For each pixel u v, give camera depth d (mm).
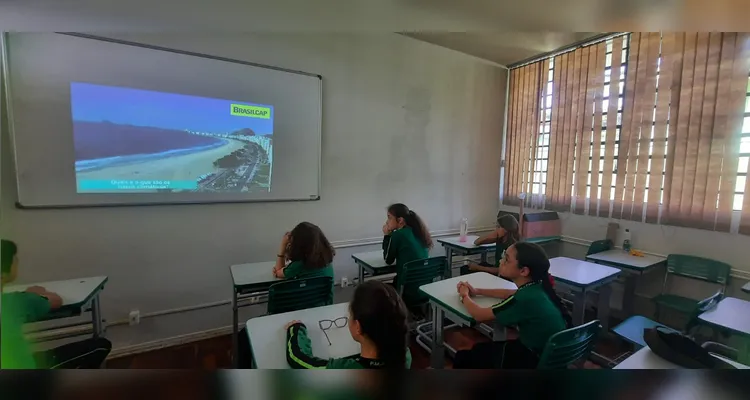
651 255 2926
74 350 1571
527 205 4047
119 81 2184
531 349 1533
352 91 3162
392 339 993
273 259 2855
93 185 2158
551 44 3482
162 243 2418
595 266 2635
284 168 2850
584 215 3443
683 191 2717
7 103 1881
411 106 3543
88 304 1885
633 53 2977
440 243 3621
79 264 2154
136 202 2301
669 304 2598
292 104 2836
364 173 3299
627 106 3043
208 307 2617
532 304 1542
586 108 3373
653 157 2887
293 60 2822
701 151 2611
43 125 1995
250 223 2744
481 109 4094
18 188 1946
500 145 4328
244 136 2645
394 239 2570
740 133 2432
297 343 1242
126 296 2324
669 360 1225
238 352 2070
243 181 2674
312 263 2037
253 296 2736
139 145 2273
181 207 2463
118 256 2277
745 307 1858
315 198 3027
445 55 3736
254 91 2658
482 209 4242
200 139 2475
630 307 3021
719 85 2504
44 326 2082
